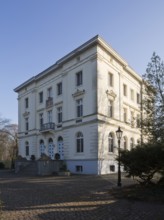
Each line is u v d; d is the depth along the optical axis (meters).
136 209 11.81
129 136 42.78
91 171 34.66
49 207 12.29
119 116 39.94
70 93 39.31
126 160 15.98
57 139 42.12
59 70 42.56
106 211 11.50
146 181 16.31
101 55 36.06
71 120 38.66
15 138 68.88
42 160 35.44
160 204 12.79
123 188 17.75
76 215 10.82
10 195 15.72
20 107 53.75
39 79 47.88
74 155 37.50
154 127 23.30
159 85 24.16
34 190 17.98
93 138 34.88
